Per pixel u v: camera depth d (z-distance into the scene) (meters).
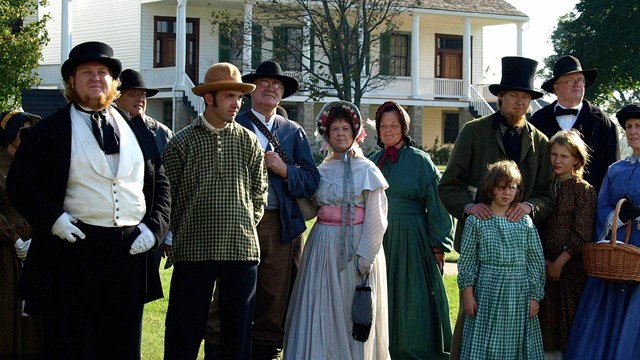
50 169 4.77
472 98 31.94
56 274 4.77
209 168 5.38
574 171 6.02
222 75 5.39
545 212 5.93
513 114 6.04
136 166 4.94
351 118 5.90
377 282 5.82
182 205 5.43
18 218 5.48
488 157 6.10
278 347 6.12
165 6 28.62
